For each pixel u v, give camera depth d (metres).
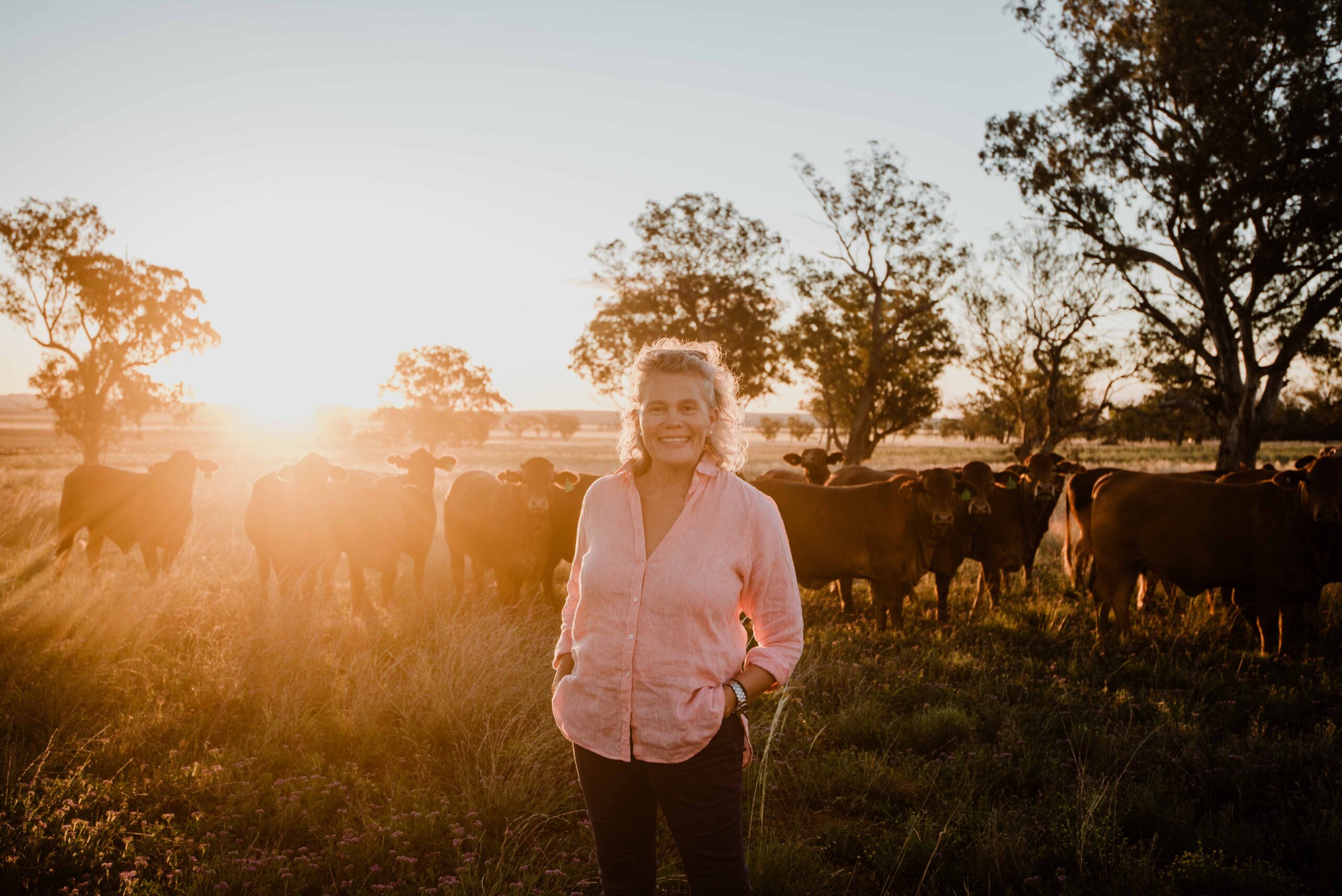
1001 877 3.43
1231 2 18.77
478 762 4.35
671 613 1.97
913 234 29.19
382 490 8.52
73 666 5.66
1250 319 21.16
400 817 3.70
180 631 6.57
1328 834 3.61
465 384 65.50
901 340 31.05
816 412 34.44
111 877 3.25
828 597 9.80
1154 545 7.25
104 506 9.55
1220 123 19.53
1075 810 3.89
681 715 1.94
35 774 4.00
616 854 2.07
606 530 2.10
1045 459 9.57
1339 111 18.50
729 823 2.02
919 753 4.88
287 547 8.27
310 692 5.27
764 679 2.03
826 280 30.78
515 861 3.50
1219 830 3.79
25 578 8.97
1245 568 6.95
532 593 9.14
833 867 3.65
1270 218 20.50
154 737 4.63
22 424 129.62
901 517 8.01
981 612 8.80
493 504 8.46
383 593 8.63
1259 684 6.12
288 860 3.43
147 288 37.72
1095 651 7.10
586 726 2.04
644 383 2.10
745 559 2.06
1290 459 40.41
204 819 3.72
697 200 31.42
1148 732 4.89
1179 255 22.25
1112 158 21.61
